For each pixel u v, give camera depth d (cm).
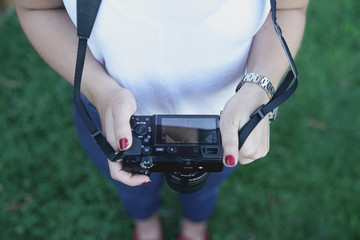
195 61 111
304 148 272
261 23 107
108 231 248
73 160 266
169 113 137
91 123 103
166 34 102
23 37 314
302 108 288
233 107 106
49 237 242
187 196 192
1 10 325
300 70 305
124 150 104
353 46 324
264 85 109
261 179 261
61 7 120
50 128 277
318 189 257
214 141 112
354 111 289
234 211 253
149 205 210
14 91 291
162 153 111
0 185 254
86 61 117
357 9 343
